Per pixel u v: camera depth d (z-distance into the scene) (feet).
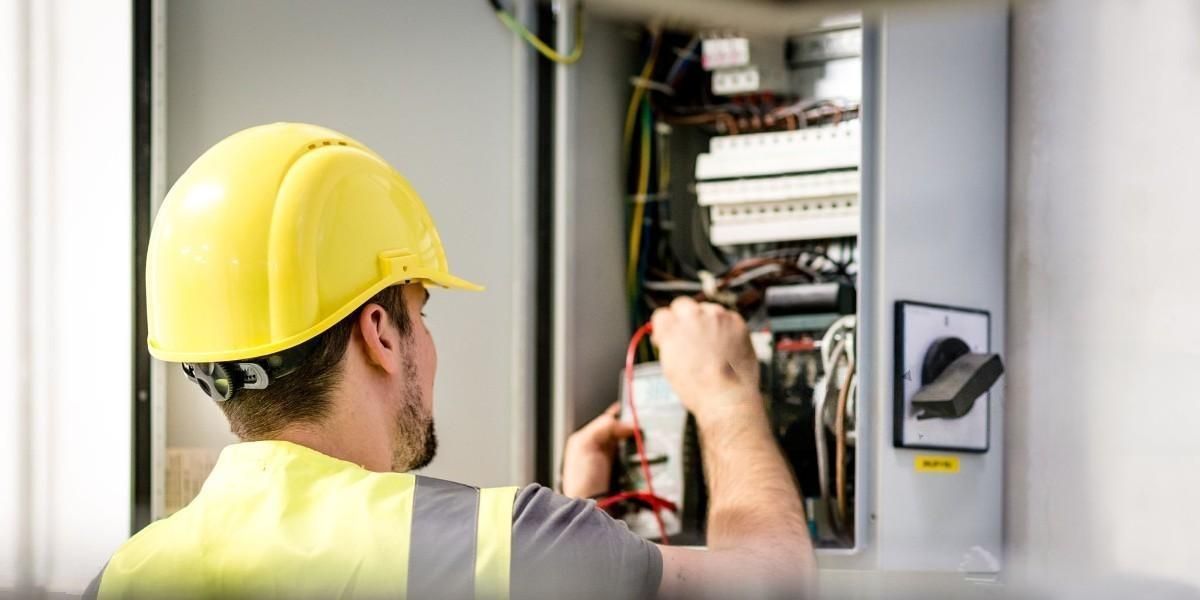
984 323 6.36
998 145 6.50
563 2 6.67
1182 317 5.66
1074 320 6.14
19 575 6.06
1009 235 6.52
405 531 3.61
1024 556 6.27
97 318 5.97
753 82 6.66
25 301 6.07
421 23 6.57
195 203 4.15
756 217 6.54
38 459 6.07
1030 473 6.29
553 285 6.74
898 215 5.97
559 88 6.70
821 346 6.23
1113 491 5.89
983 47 6.42
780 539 5.39
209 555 3.65
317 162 4.18
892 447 5.88
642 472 6.61
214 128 6.14
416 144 6.53
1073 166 6.17
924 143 6.10
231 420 4.05
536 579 3.60
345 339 4.06
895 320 5.91
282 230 4.02
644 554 3.88
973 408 6.22
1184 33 5.69
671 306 6.59
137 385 5.93
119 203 5.92
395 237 4.34
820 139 6.30
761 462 5.83
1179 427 5.64
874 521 5.87
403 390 4.26
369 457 4.08
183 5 6.07
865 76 5.94
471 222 6.64
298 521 3.65
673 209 6.95
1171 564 5.62
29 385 6.07
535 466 6.75
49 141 6.05
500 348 6.71
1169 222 5.74
